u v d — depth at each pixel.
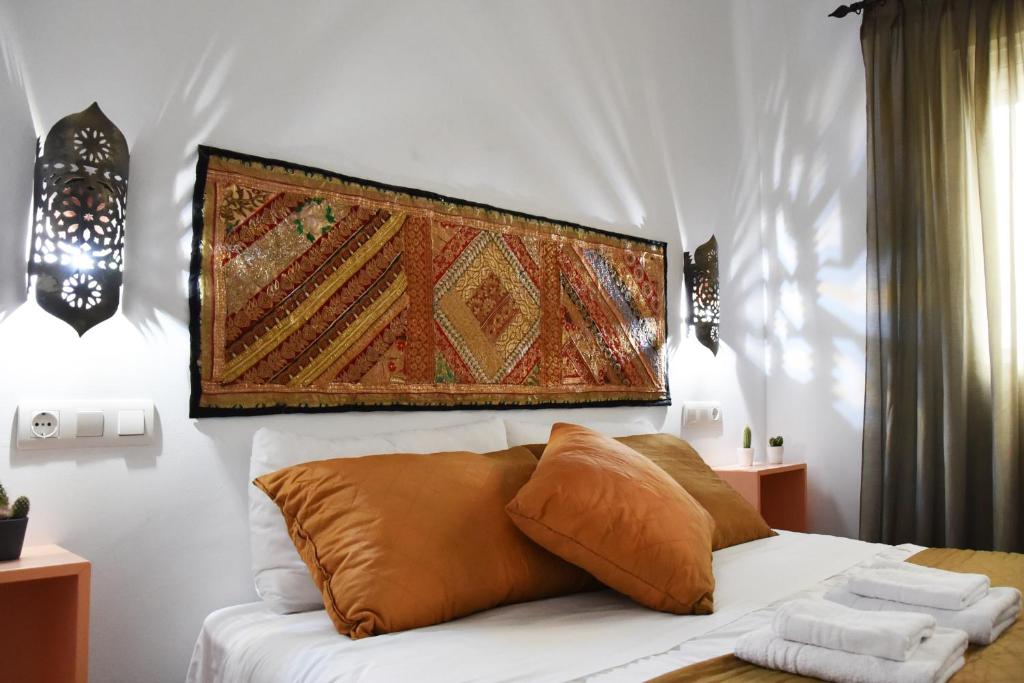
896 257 3.13
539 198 2.69
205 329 1.85
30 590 1.53
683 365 3.25
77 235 1.62
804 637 1.21
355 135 2.19
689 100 3.38
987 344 2.91
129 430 1.72
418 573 1.52
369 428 2.13
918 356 3.03
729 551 2.18
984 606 1.36
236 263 1.91
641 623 1.52
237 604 1.87
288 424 1.98
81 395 1.68
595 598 1.75
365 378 2.12
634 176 3.08
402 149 2.30
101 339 1.71
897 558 2.04
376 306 2.16
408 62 2.34
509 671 1.22
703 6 3.51
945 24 3.08
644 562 1.60
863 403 3.29
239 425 1.90
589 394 2.75
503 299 2.49
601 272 2.85
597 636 1.42
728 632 1.43
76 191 1.62
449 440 2.14
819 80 3.61
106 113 1.75
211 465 1.85
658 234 3.17
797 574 1.90
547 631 1.46
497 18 2.61
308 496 1.62
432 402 2.26
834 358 3.50
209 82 1.92
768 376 3.71
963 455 2.87
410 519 1.59
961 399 2.89
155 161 1.82
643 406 3.03
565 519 1.63
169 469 1.79
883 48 3.23
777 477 3.47
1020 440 2.82
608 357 2.85
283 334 1.97
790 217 3.68
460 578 1.57
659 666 1.24
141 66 1.81
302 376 2.00
